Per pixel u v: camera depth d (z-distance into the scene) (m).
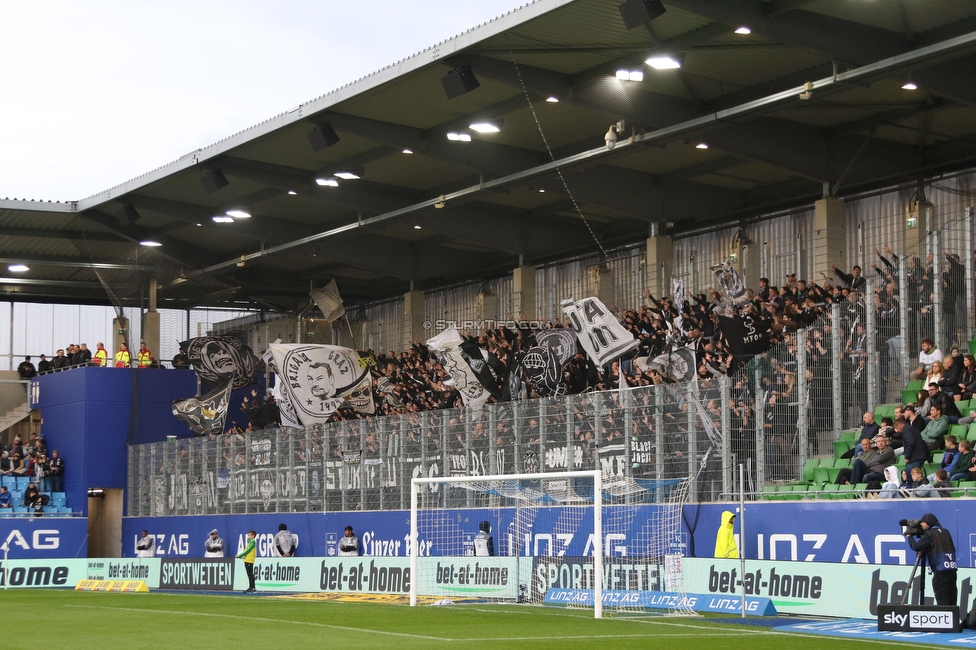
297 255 40.75
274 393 35.50
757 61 22.31
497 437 24.98
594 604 19.08
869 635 14.05
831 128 26.25
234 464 33.44
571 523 22.81
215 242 40.88
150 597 25.72
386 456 28.00
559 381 26.09
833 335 20.94
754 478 20.02
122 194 34.84
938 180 26.89
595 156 26.09
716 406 20.22
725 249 31.91
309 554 29.89
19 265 41.69
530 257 35.88
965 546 15.98
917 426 19.45
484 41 21.61
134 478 39.44
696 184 31.02
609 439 22.33
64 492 40.22
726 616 17.62
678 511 20.52
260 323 44.50
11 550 36.19
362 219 34.75
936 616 14.05
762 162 25.78
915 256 21.80
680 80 23.45
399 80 23.80
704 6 18.73
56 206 37.16
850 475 19.19
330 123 26.42
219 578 28.72
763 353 21.73
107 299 47.91
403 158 30.11
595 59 22.48
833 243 26.56
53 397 42.06
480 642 13.41
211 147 29.95
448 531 25.73
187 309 46.91
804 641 13.26
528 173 27.75
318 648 12.93
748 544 19.16
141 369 40.91
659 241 30.92
